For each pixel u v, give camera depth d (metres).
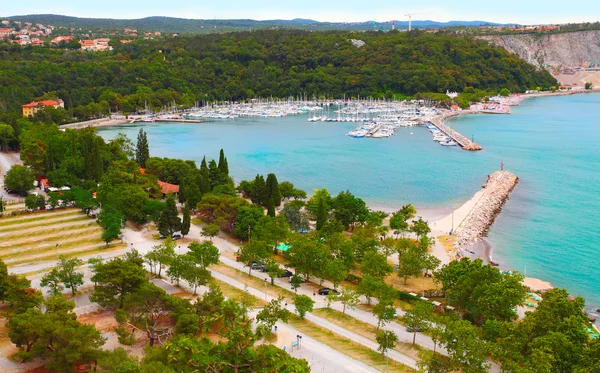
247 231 186.50
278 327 125.88
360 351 115.31
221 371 91.69
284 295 147.00
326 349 115.00
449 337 108.88
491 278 138.25
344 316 135.12
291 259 166.88
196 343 96.88
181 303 120.31
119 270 129.38
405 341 121.81
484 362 108.56
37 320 103.38
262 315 120.12
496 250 193.88
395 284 159.38
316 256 155.00
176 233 192.25
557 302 119.25
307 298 129.50
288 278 161.38
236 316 105.62
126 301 121.38
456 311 138.88
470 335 107.69
